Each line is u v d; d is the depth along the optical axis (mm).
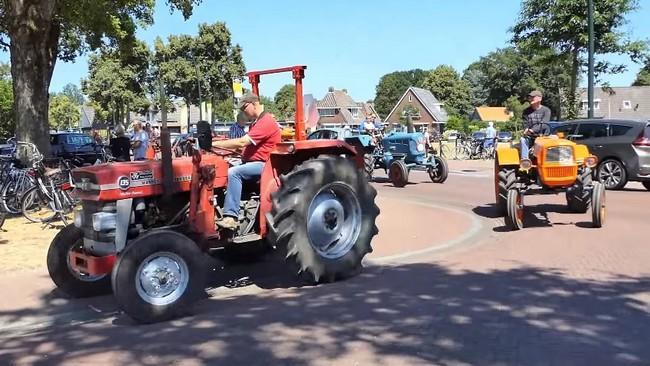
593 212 9617
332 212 6805
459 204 13078
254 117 6695
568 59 27984
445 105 102125
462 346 4762
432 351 4672
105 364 4629
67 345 5102
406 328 5211
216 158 6441
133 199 5902
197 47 47250
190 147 6449
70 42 22953
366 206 7094
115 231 5848
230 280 7250
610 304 5754
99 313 6203
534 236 9211
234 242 6520
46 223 10898
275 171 6676
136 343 5062
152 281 5512
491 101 89625
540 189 10227
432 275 7066
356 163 7270
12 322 5996
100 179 5703
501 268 7309
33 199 11375
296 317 5629
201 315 5797
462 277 6926
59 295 6801
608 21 25984
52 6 13641
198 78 43844
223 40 47438
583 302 5832
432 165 17547
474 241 9102
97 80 50469
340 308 5863
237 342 5004
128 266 5398
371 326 5293
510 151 10156
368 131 21844
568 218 10656
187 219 6164
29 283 7223
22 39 13617
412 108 81875
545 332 5027
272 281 7156
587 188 9852
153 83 48406
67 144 27875
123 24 21141
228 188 6418
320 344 4898
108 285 6836
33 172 11438
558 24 26469
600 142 15484
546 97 72938
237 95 18031
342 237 6961
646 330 5039
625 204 12445
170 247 5578
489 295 6148
